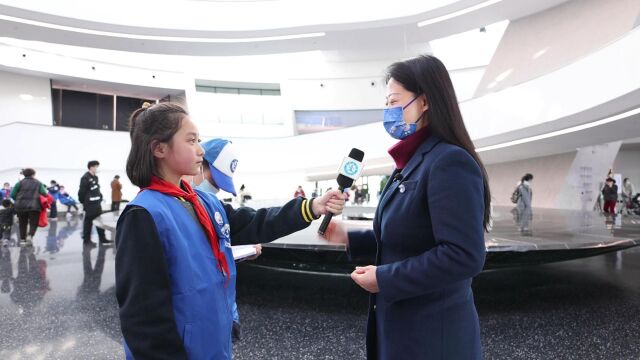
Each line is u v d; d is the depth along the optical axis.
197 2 10.64
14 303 2.76
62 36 10.82
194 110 17.59
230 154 1.61
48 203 5.82
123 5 10.20
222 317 0.87
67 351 1.97
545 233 3.12
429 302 0.90
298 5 10.54
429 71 0.95
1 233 6.05
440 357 0.88
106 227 4.32
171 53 12.33
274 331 2.15
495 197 12.08
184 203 0.91
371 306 1.02
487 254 2.49
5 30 10.32
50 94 15.52
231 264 0.97
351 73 17.92
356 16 10.26
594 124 6.82
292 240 2.70
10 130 13.30
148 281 0.74
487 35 16.05
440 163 0.85
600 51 5.75
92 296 2.94
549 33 9.47
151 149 0.87
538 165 10.83
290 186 16.97
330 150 15.64
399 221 0.91
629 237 2.84
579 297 2.73
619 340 1.99
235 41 11.41
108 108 17.67
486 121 8.48
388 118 1.00
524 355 1.84
